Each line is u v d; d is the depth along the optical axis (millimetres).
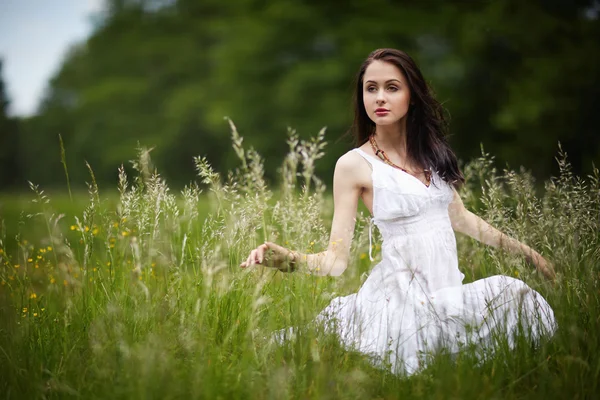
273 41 24344
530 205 3377
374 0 21531
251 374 2625
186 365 2736
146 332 2920
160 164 34062
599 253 3193
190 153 34000
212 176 3408
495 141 19266
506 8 16859
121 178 3373
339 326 3043
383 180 3219
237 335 2963
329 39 22797
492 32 17078
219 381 2557
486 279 3178
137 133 35469
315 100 22906
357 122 3500
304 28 23531
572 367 2646
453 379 2602
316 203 3576
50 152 46844
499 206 3521
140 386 2402
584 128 16172
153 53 35750
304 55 24453
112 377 2604
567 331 2867
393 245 3236
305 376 2646
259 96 25141
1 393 2588
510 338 2963
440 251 3225
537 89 16094
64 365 2758
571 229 3201
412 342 3006
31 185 3477
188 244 3371
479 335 2902
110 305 2990
